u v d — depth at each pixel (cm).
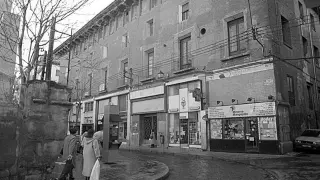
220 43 1850
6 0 682
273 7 1680
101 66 3203
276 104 1478
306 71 2052
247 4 1720
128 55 2759
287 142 1515
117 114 1185
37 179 661
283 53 1703
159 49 2364
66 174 638
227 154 1516
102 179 750
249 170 995
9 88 770
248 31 1689
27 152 664
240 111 1617
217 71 1817
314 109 2062
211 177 865
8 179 593
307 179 798
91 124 3198
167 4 2366
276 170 963
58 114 740
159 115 2192
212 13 1941
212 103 1819
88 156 645
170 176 886
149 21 2567
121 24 2978
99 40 3328
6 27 732
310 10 2322
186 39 2158
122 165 1043
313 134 1605
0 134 585
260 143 1507
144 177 782
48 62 764
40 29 687
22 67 675
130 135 2486
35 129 690
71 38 1023
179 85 2053
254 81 1612
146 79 2384
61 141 732
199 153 1586
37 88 714
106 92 2980
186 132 1961
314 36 2342
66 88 771
